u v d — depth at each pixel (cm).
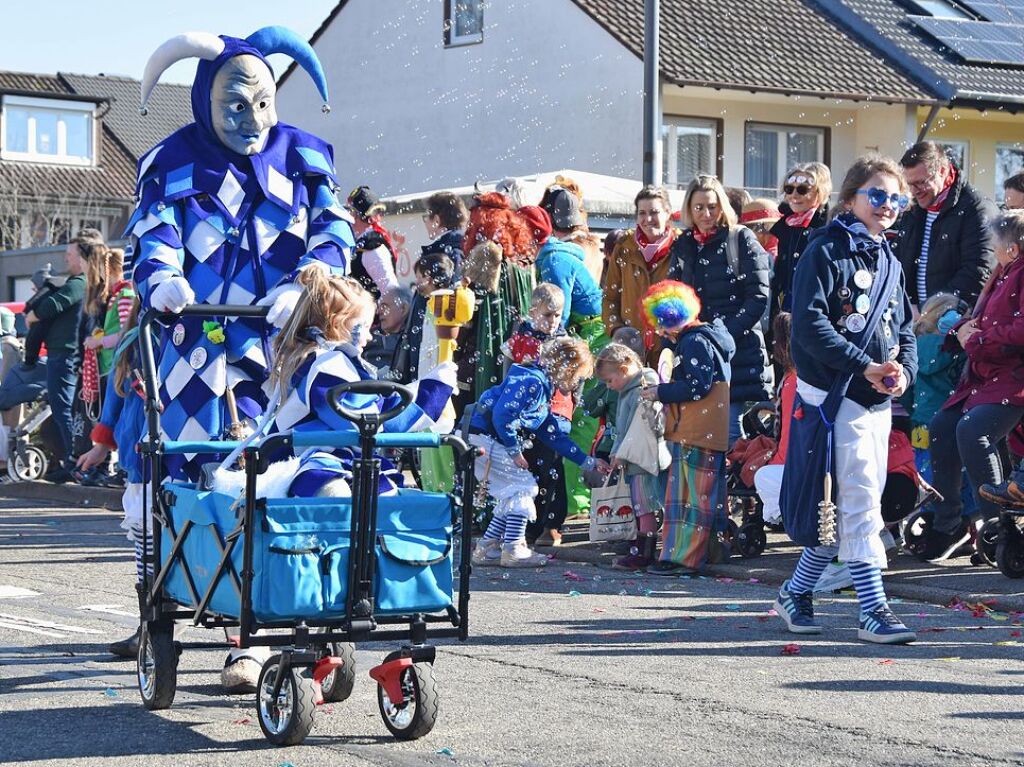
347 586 523
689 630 762
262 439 576
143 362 607
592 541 998
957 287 1006
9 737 553
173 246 639
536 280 1162
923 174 1012
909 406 984
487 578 959
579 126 2911
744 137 2900
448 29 3183
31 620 805
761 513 1006
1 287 3569
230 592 534
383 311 1263
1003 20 3133
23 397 1555
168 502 582
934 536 959
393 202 1936
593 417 1144
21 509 1406
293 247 657
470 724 564
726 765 503
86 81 6388
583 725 560
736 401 1044
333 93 3434
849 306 729
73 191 5725
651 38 1733
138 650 641
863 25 3030
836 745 528
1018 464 947
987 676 645
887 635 721
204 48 638
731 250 1029
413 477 1297
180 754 527
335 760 517
